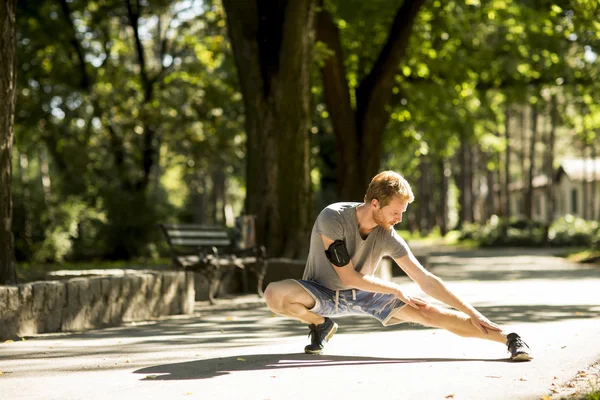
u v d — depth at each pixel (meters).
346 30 28.67
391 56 26.69
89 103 32.06
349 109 26.44
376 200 6.78
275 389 6.13
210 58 31.53
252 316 12.17
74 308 10.29
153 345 8.83
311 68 18.92
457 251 45.31
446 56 30.89
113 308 10.97
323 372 6.82
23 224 28.47
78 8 32.88
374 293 7.26
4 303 9.34
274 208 18.55
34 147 33.66
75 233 29.80
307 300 7.25
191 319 11.76
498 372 6.74
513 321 10.90
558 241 50.78
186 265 13.77
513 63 30.83
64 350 8.44
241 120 35.06
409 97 31.48
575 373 6.69
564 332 9.63
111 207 31.64
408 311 7.21
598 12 22.28
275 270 16.11
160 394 6.02
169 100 34.09
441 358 7.56
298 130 18.70
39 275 16.28
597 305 13.27
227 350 8.35
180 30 34.69
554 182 79.12
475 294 15.66
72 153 32.69
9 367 7.33
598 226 50.97
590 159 77.56
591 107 35.72
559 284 18.34
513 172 103.00
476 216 75.31
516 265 28.36
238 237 16.17
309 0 18.53
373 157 26.98
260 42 18.81
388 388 6.12
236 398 5.84
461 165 64.62
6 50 11.17
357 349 8.27
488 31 31.06
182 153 36.19
